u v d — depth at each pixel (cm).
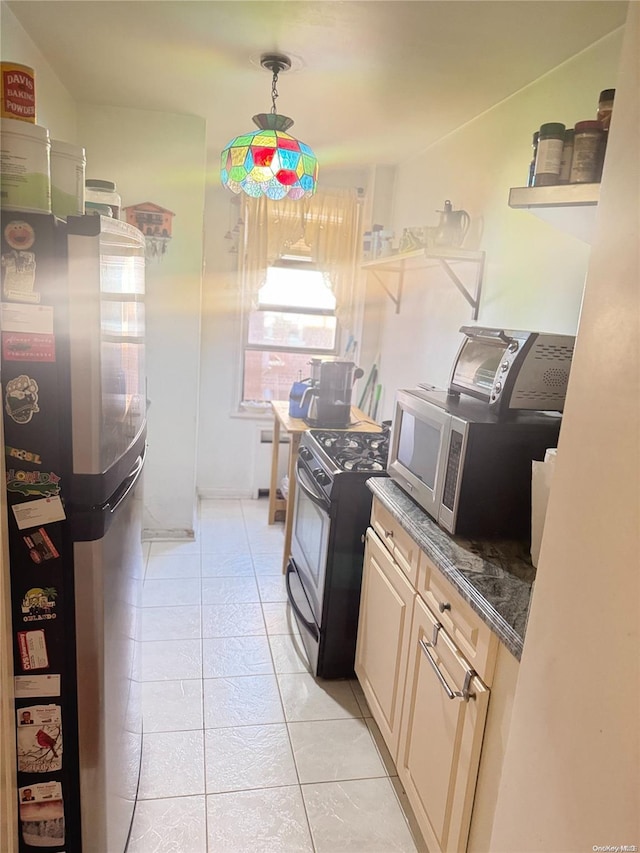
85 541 121
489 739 125
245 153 206
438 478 166
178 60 220
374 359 397
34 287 111
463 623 137
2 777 117
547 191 143
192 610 276
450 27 177
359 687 229
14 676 126
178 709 211
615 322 79
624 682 76
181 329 324
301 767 189
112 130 291
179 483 344
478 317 252
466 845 134
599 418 82
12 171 108
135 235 147
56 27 196
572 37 179
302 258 389
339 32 186
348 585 223
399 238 355
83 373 115
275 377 415
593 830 81
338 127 288
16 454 115
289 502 305
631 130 77
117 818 146
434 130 284
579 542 86
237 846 161
